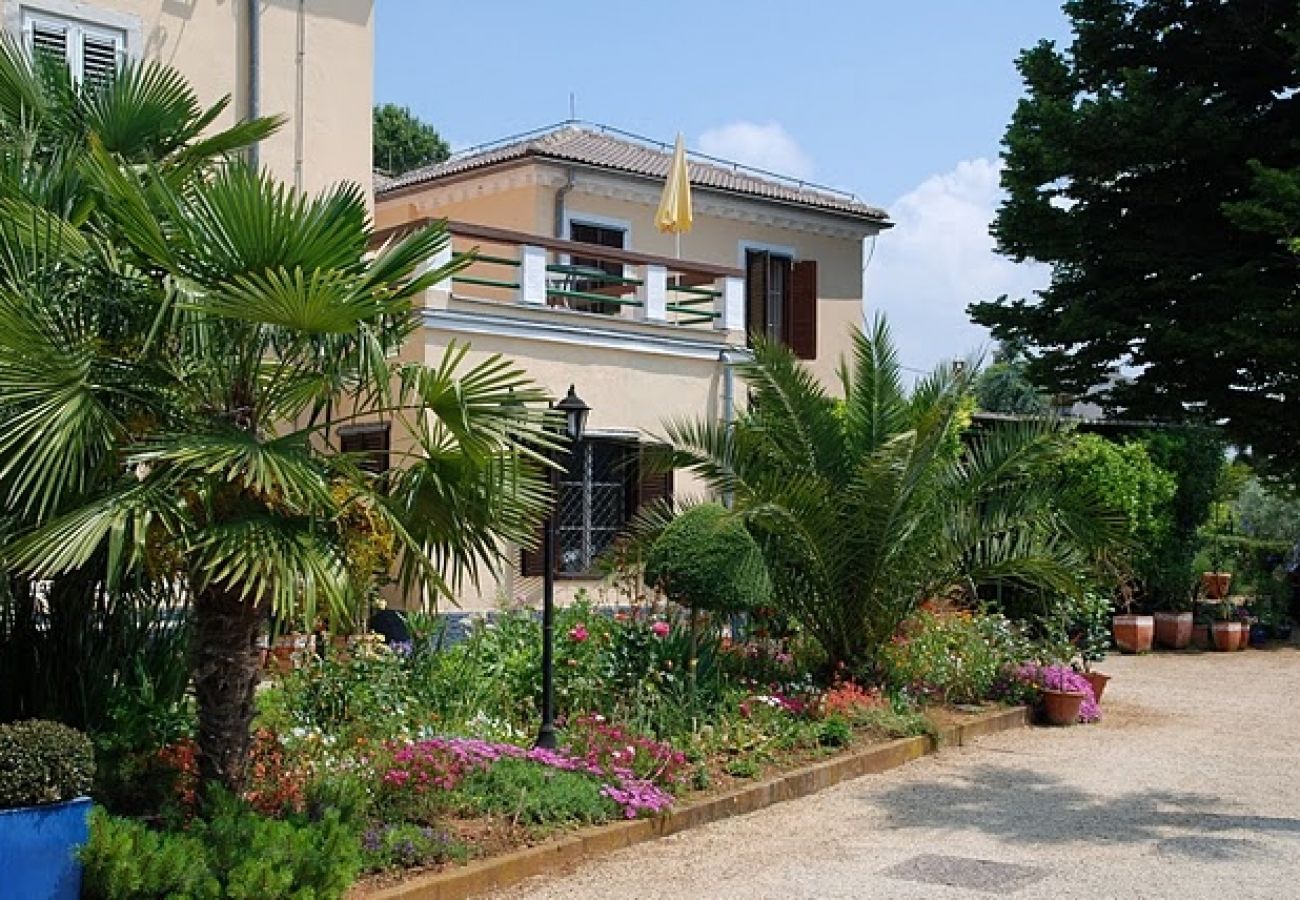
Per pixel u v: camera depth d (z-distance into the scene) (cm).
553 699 1105
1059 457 1431
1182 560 2303
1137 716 1527
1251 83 2442
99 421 682
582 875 827
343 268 717
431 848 790
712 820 980
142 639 866
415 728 995
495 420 773
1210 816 1010
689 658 1209
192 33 1570
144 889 617
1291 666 2052
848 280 2700
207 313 691
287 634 1041
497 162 2256
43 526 656
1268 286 2217
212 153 952
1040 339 2492
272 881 629
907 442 1284
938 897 785
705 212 2473
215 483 692
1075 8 2514
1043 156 2320
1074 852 895
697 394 1784
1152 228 2386
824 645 1406
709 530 1195
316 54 1666
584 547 1661
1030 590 1616
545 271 1648
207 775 738
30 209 707
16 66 901
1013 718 1426
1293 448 2412
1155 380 2409
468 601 1534
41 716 803
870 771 1172
